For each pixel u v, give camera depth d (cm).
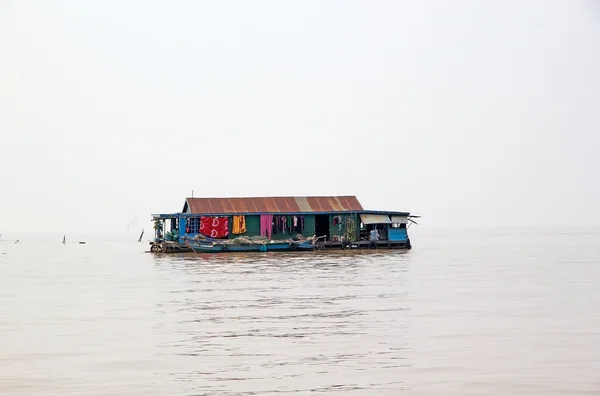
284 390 1767
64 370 1973
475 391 1741
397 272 5022
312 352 2183
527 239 15062
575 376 1862
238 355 2152
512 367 1959
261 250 7062
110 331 2572
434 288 3916
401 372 1920
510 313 2906
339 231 7412
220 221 7106
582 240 13800
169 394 1739
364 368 1970
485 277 4616
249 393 1745
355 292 3750
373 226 7581
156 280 4572
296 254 6956
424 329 2548
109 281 4569
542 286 3997
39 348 2266
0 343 2347
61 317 2908
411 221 7594
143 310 3114
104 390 1775
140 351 2217
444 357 2088
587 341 2300
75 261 7244
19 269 5962
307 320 2792
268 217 7188
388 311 3005
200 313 3012
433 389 1761
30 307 3238
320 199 7556
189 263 6059
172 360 2091
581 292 3678
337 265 5681
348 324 2680
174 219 7506
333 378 1870
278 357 2119
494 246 10850
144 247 12162
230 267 5556
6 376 1908
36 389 1788
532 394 1714
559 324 2625
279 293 3741
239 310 3098
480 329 2533
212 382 1844
